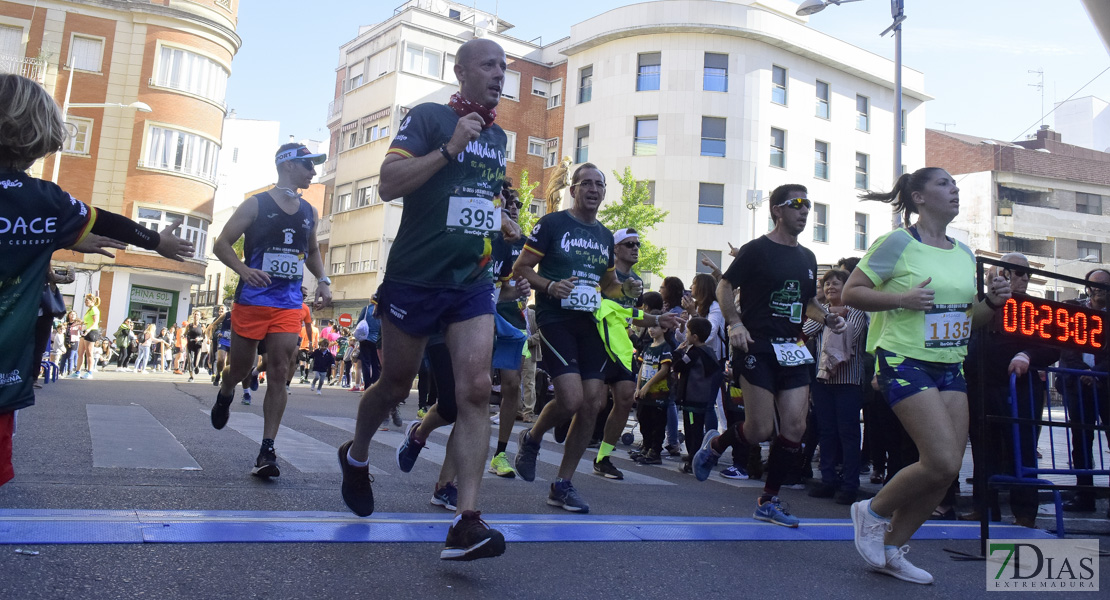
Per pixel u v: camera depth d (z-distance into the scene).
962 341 3.81
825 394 6.75
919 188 4.02
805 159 35.50
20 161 2.42
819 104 36.44
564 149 36.47
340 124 42.00
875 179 38.12
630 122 34.19
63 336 18.16
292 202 5.25
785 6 37.62
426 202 3.36
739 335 4.66
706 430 7.70
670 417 9.12
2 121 2.33
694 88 33.53
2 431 2.32
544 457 7.64
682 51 33.75
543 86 39.16
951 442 3.60
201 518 3.62
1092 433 5.45
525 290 4.97
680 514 5.03
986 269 4.16
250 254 5.13
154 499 4.04
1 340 2.30
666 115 33.62
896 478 3.73
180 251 2.79
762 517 4.86
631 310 5.41
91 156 33.38
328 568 3.06
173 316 35.19
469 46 3.55
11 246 2.37
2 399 2.30
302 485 4.87
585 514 4.72
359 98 38.91
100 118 33.53
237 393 14.23
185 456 5.57
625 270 5.56
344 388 22.92
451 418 4.30
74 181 33.16
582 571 3.36
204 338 21.81
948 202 3.93
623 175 34.00
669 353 7.99
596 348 5.01
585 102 35.91
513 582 3.10
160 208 34.22
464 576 3.11
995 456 5.53
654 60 34.22
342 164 39.69
